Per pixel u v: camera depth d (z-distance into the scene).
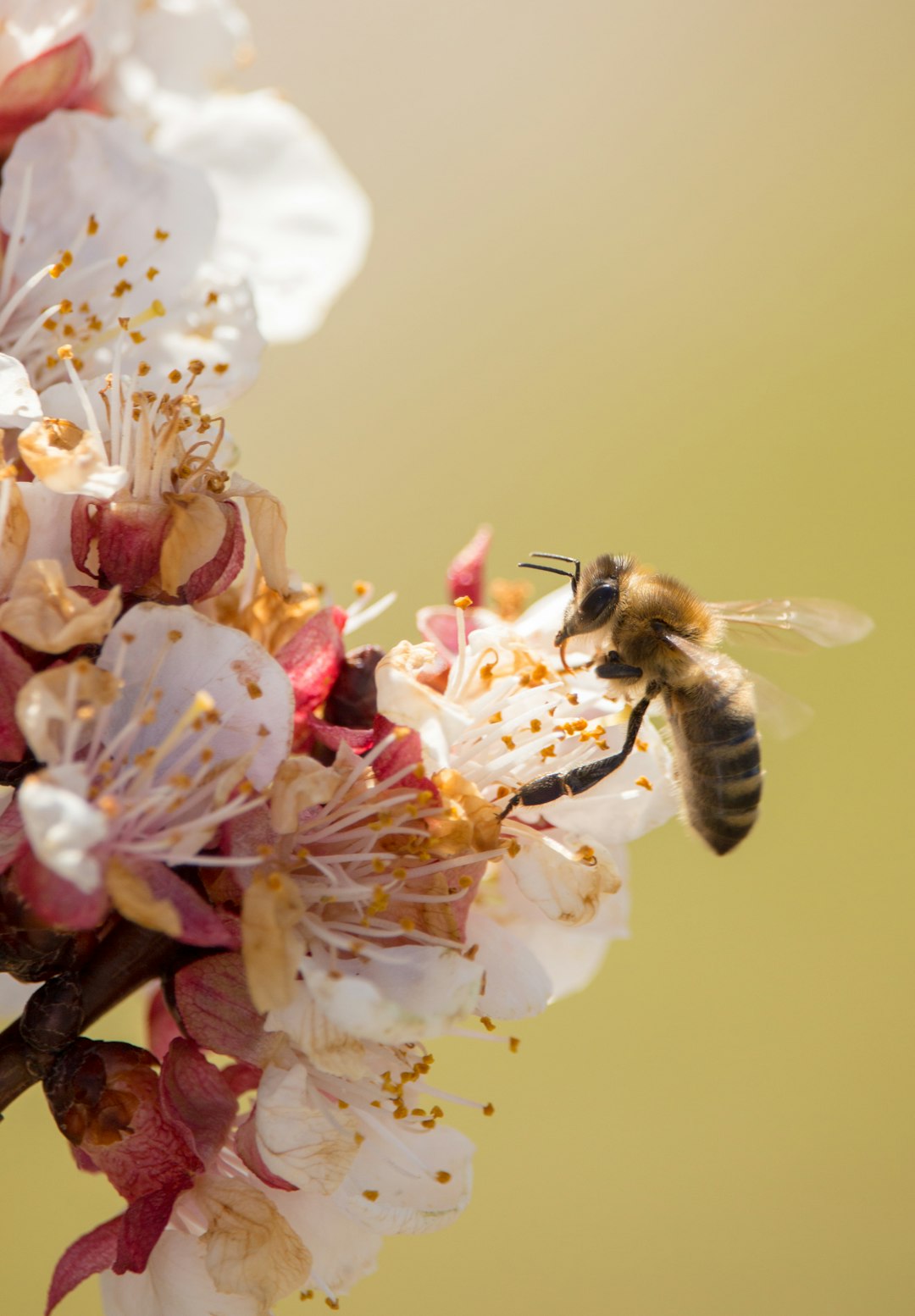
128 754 0.14
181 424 0.14
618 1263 0.22
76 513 0.14
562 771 0.15
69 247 0.15
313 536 0.24
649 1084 0.24
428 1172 0.15
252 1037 0.14
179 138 0.16
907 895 0.25
